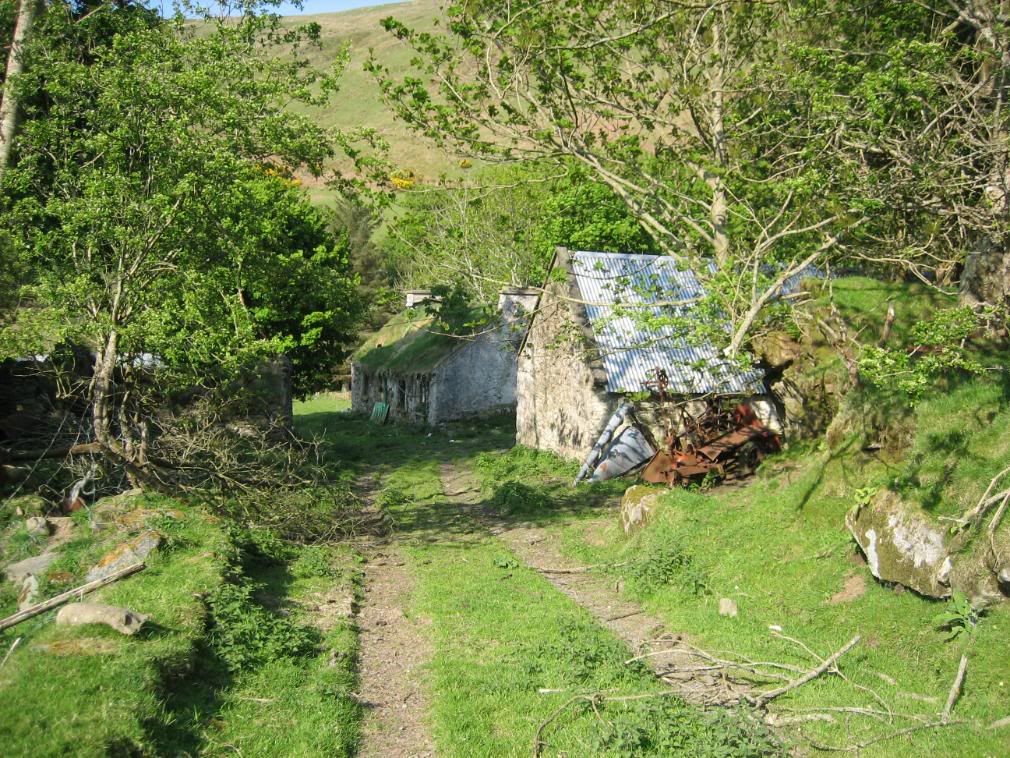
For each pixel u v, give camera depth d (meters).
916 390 9.20
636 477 20.33
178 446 14.50
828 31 15.30
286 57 16.23
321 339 36.28
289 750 7.07
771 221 14.66
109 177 12.84
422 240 20.20
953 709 7.64
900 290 16.16
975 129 12.62
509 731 7.68
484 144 16.03
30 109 14.34
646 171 17.77
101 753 6.05
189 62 14.06
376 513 19.02
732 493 15.08
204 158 13.12
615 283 22.98
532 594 12.34
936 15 14.72
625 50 16.89
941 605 9.02
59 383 14.33
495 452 28.70
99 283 14.05
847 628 9.55
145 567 10.30
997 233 11.21
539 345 26.36
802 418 17.31
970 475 9.52
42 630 8.21
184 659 7.97
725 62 16.86
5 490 13.29
